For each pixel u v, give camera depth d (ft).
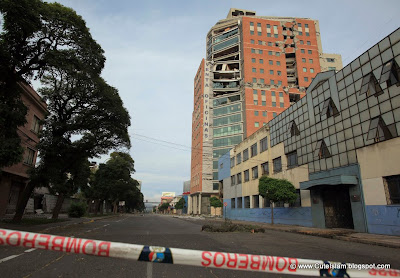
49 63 39.58
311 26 227.61
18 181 73.46
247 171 111.14
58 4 40.73
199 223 82.53
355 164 52.65
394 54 45.83
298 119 74.64
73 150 55.52
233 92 234.17
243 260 6.72
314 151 66.39
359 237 39.88
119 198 178.70
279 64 217.77
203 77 239.09
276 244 32.09
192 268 17.83
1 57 34.04
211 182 215.51
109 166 127.44
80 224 58.18
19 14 33.63
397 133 44.32
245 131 206.80
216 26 256.52
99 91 49.21
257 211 97.04
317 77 67.77
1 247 23.53
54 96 50.01
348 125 55.52
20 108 35.81
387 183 46.16
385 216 45.21
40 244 6.46
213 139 223.51
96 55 45.93
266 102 208.23
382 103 47.62
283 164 81.25
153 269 17.21
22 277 14.16
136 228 52.65
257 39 220.43
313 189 65.10
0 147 29.81
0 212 63.93
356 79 54.19
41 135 50.83
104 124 54.80
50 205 118.32
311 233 48.16
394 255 25.72
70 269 16.51
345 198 56.95
